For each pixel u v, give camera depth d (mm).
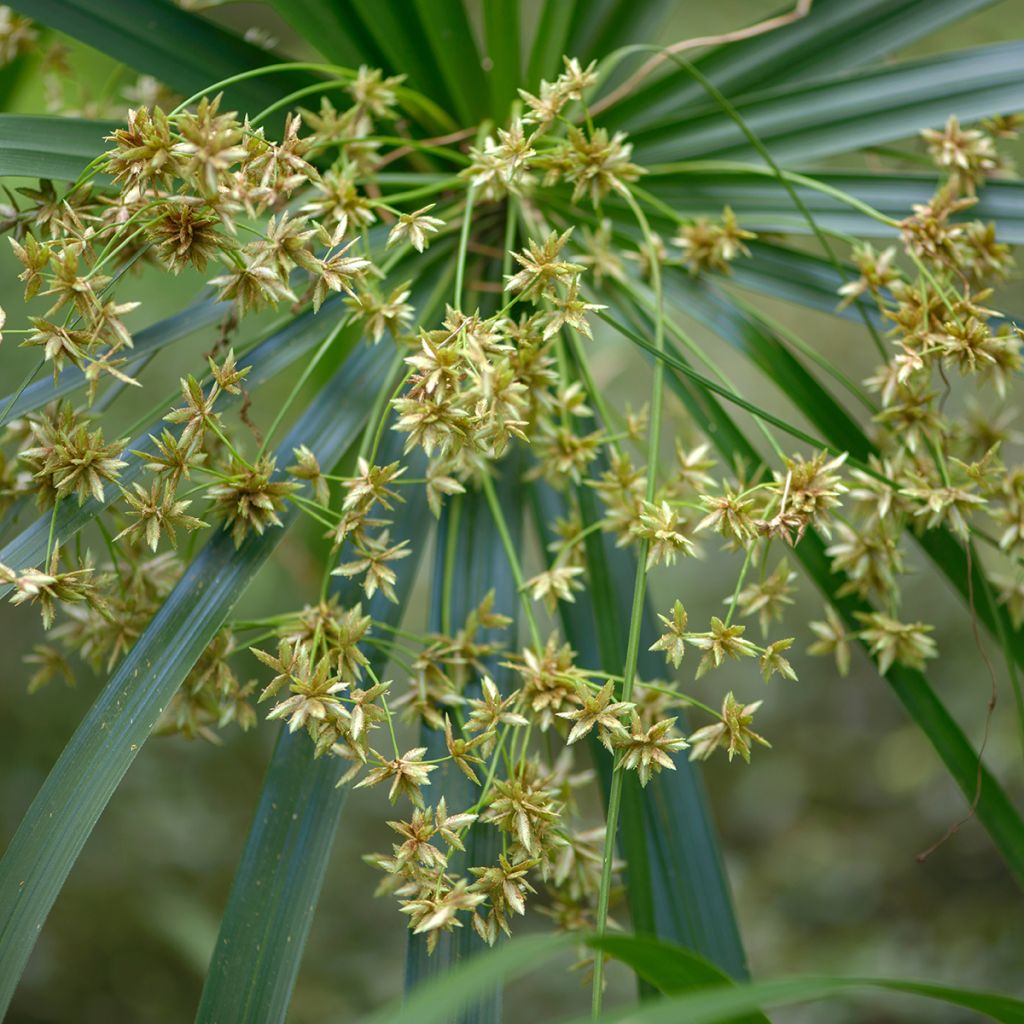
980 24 905
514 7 622
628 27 640
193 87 608
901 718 1592
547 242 552
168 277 871
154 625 559
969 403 603
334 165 578
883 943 1314
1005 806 596
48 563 547
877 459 604
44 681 581
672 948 520
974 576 603
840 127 626
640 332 622
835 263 601
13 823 1067
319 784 569
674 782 603
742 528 554
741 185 628
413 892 550
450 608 600
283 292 546
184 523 552
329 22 619
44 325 544
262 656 545
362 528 560
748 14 935
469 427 545
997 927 1311
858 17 632
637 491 580
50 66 649
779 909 1412
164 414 578
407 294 568
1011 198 612
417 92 629
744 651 549
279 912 559
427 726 578
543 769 577
